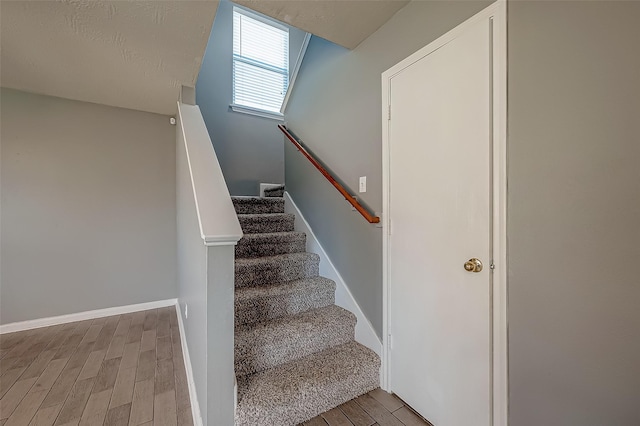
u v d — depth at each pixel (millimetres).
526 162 1063
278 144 3838
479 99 1217
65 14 1506
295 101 2920
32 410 1506
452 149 1335
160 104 2848
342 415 1505
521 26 1072
